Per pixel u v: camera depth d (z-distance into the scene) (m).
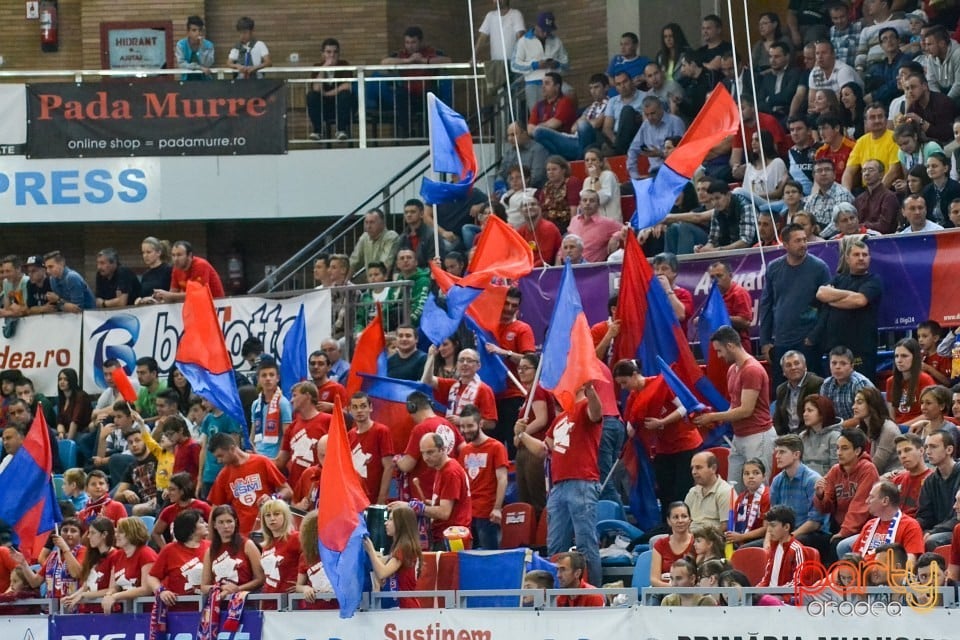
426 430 36.56
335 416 31.06
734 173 47.88
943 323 39.22
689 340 40.78
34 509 35.62
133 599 33.31
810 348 38.84
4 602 34.56
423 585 31.59
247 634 31.73
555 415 37.78
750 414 35.41
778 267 39.53
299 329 44.25
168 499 39.91
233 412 39.28
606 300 43.28
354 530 30.75
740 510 33.06
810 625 27.61
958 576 28.73
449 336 41.66
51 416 48.97
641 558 33.16
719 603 29.14
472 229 49.22
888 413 34.81
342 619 30.86
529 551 31.88
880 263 39.88
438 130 41.97
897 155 44.44
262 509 33.03
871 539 29.91
